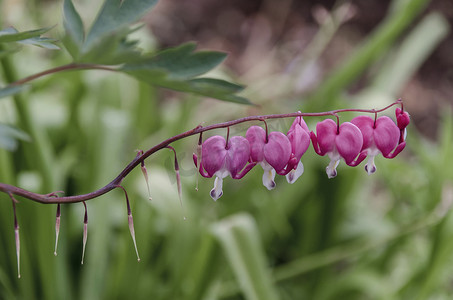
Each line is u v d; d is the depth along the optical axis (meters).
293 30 2.77
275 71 2.26
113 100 1.47
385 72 1.60
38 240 1.13
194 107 1.47
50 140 1.41
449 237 1.23
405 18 1.30
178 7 2.74
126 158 1.48
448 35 2.79
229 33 2.74
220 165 0.84
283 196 1.36
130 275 1.19
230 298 1.35
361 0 2.82
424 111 2.60
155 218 1.30
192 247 1.21
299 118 0.86
